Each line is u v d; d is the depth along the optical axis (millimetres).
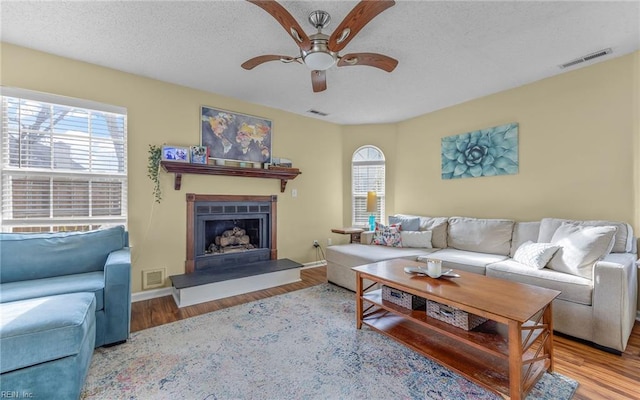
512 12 1963
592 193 2729
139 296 2984
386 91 3400
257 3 1536
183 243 3285
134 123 2967
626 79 2531
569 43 2355
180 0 1856
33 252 2197
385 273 2242
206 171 3303
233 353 1946
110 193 2865
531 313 1460
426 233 3580
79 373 1463
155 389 1581
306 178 4391
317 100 3715
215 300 2982
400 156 4605
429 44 2375
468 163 3697
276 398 1512
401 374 1714
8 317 1423
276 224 4059
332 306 2805
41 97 2508
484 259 2830
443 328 1795
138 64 2754
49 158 2584
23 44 2398
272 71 2900
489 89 3332
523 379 1505
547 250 2379
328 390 1571
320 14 1934
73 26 2135
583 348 1985
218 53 2547
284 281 3562
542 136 3059
